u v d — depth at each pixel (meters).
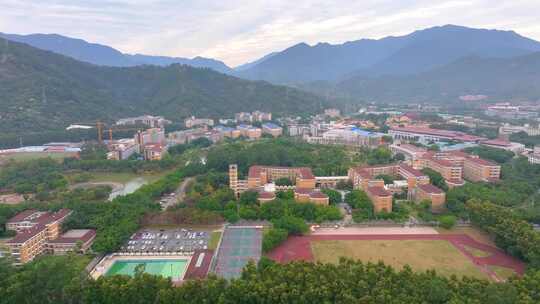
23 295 170.88
